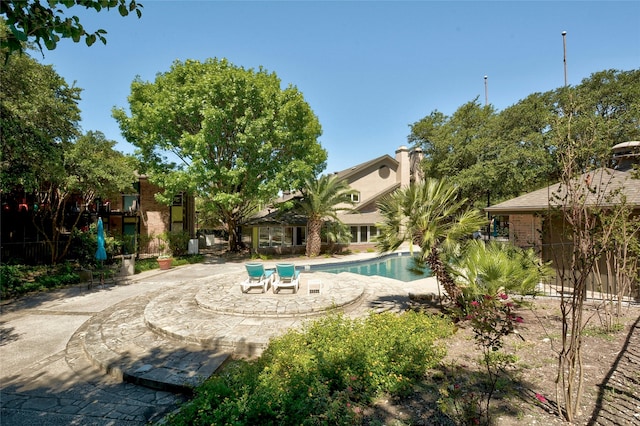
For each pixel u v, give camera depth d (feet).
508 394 13.65
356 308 32.07
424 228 25.63
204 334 24.17
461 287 24.91
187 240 78.13
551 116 13.88
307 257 80.23
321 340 19.29
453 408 12.42
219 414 11.55
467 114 106.01
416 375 15.67
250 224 90.48
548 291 33.37
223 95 65.36
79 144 47.44
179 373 19.02
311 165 78.28
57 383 18.85
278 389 13.30
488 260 22.93
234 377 14.92
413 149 122.62
